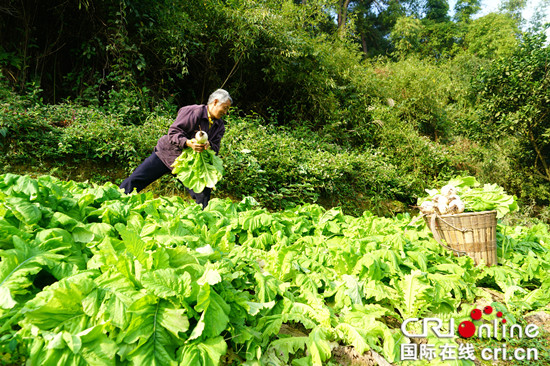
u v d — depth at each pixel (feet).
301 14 34.27
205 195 13.43
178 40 24.97
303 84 31.86
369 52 92.07
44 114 18.98
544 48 30.76
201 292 5.70
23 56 22.12
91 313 5.23
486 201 12.28
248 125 24.25
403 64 49.03
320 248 10.03
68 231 7.32
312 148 26.78
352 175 24.85
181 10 26.45
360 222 12.35
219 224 10.55
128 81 23.27
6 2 21.26
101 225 7.74
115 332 5.24
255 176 19.04
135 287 5.83
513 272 11.00
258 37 29.30
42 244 6.41
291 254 9.00
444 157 32.12
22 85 21.68
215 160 13.29
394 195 27.50
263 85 32.40
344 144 32.86
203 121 13.24
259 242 10.25
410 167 31.78
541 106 30.73
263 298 7.23
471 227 11.26
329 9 37.50
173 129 12.91
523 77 31.09
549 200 33.96
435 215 11.57
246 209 13.01
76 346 4.77
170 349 5.45
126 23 23.50
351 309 7.95
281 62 29.66
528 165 34.32
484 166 33.58
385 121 35.47
